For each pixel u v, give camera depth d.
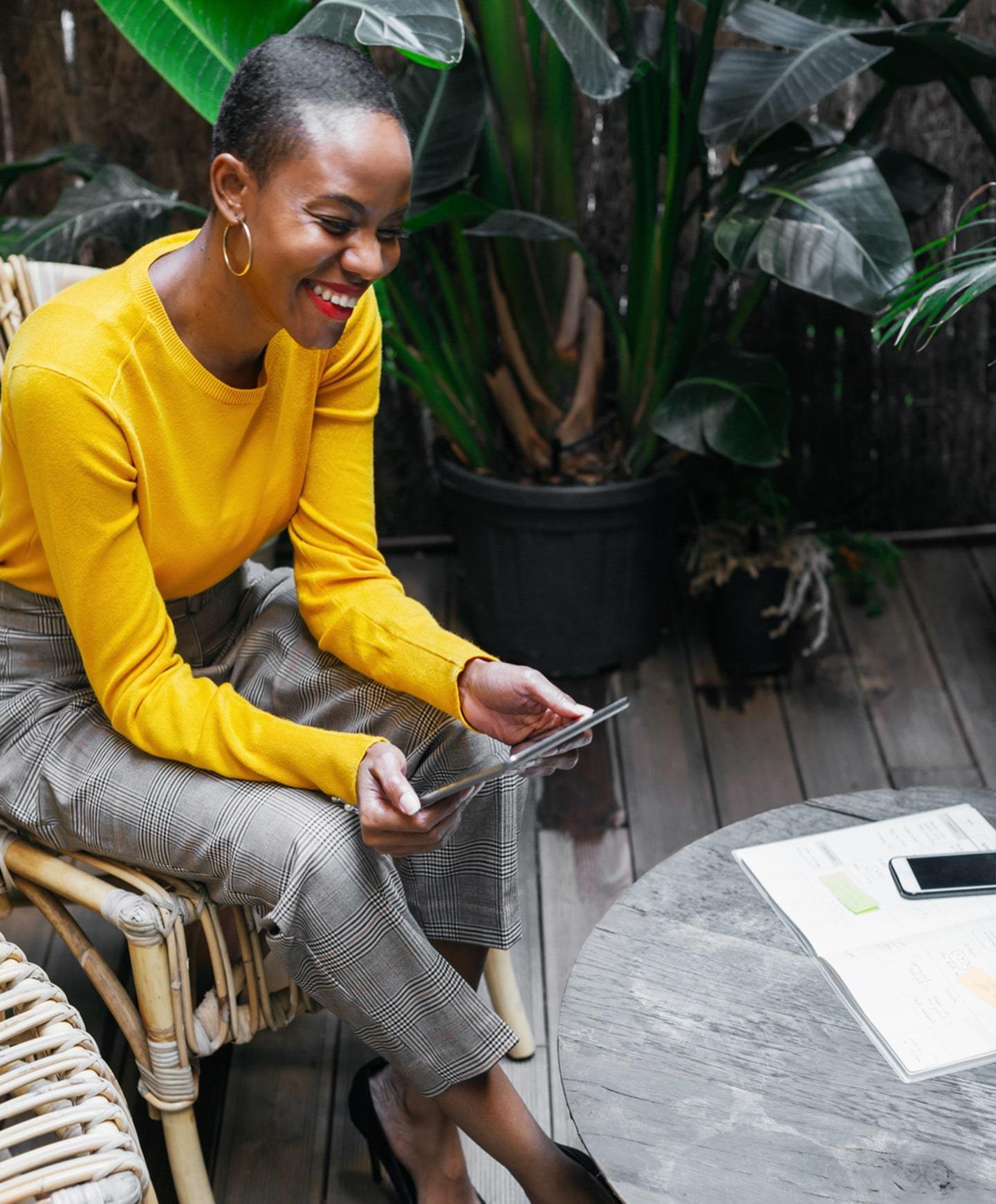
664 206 2.31
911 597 2.67
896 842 1.29
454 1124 1.42
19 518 1.32
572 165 2.26
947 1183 0.96
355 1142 1.61
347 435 1.42
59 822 1.36
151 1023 1.32
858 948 1.16
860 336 2.62
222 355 1.26
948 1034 1.07
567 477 2.38
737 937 1.18
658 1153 0.99
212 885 1.31
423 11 1.48
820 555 2.38
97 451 1.21
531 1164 1.26
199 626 1.48
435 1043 1.23
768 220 1.89
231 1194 1.54
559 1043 1.08
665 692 2.43
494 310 2.59
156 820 1.28
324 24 1.55
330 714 1.42
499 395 2.40
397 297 2.25
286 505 1.43
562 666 2.46
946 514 2.82
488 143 2.18
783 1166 0.97
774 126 1.97
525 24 2.21
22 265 1.65
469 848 1.37
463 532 2.41
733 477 2.48
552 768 1.28
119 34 2.39
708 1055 1.07
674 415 2.12
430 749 1.36
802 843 1.29
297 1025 1.79
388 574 1.45
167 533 1.33
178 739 1.28
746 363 2.14
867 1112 1.01
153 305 1.23
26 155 2.49
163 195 2.11
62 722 1.37
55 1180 0.93
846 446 2.74
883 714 2.36
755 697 2.41
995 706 2.36
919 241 2.56
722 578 2.36
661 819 2.13
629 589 2.38
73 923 1.38
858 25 2.10
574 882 2.00
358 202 1.09
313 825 1.22
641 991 1.13
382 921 1.21
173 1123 1.36
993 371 2.65
